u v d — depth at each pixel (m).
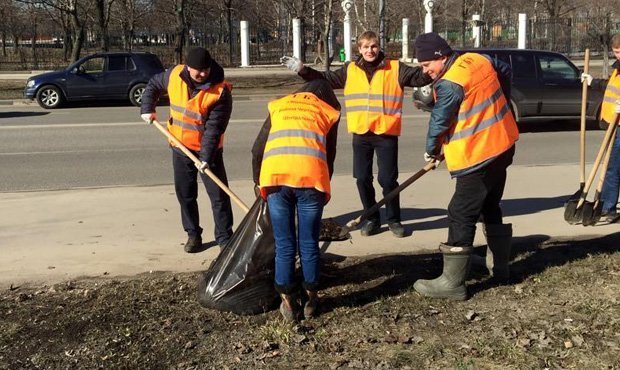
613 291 4.29
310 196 3.80
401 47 35.78
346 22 27.39
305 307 4.03
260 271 4.10
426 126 13.45
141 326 3.92
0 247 5.56
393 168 5.63
